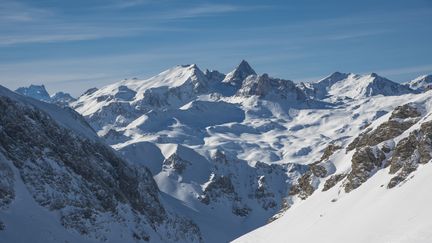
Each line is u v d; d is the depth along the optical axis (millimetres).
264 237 124625
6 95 139625
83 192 134875
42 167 129500
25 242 104062
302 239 102500
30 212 115000
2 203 110688
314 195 136125
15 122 133125
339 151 158750
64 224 121438
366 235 82250
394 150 112688
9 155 124125
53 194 124938
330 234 95000
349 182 117875
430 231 70250
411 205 82750
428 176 89000
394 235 76188
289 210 146500
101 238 128125
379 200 96125
